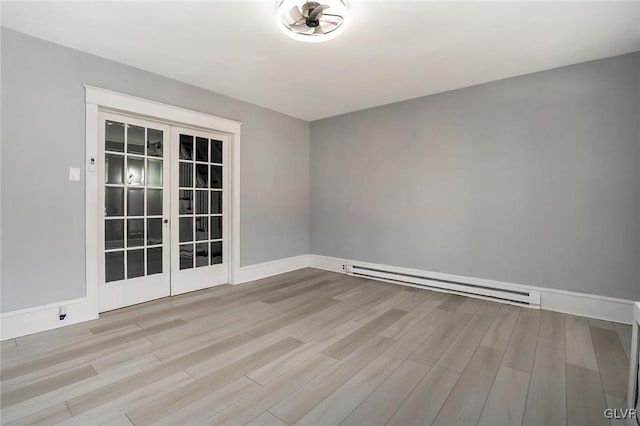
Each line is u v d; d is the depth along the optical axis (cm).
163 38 263
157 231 354
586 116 303
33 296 260
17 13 226
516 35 256
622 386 191
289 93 396
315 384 192
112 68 304
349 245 483
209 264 405
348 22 237
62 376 198
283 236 488
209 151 402
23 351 229
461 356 228
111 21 238
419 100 408
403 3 214
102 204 309
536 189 329
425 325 285
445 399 179
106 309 314
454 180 381
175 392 183
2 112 244
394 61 305
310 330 273
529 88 332
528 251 335
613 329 274
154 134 350
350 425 157
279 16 222
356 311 320
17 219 252
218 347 239
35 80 260
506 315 309
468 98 370
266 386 190
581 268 307
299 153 512
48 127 266
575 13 225
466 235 373
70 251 279
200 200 394
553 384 193
